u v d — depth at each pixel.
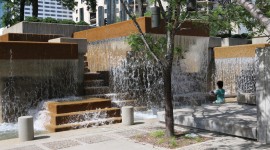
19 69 12.12
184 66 16.94
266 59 7.58
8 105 11.84
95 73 15.19
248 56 18.66
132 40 9.01
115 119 11.01
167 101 8.46
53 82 13.04
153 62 14.84
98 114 10.99
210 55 20.91
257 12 5.64
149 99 14.56
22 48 12.12
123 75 15.07
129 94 14.16
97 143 8.25
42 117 11.01
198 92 16.80
